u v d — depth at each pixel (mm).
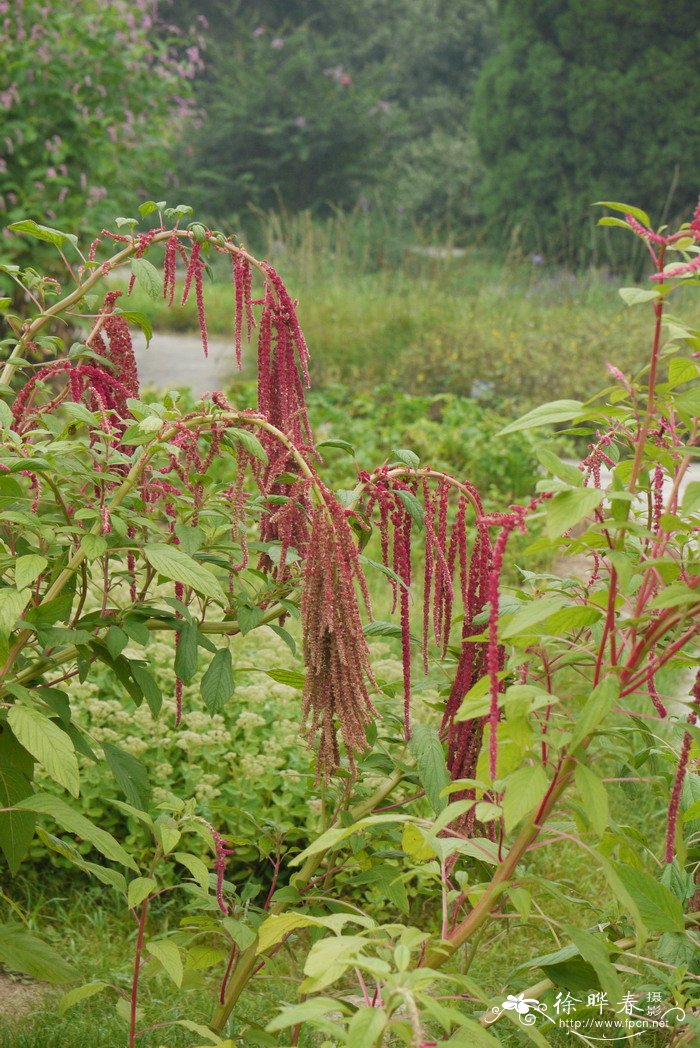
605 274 18266
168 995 3369
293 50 27562
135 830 3951
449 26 35906
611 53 21453
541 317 13945
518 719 1950
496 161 23922
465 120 34312
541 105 22469
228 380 12750
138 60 11805
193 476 2518
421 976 1628
